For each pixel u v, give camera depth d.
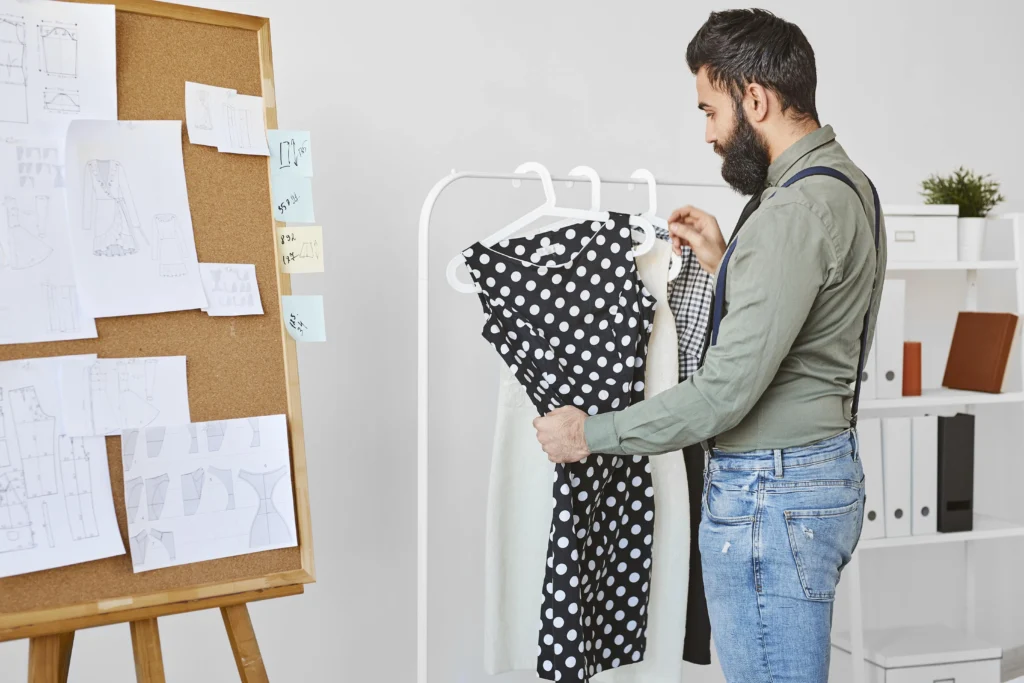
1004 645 2.93
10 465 1.33
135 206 1.43
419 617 1.75
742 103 1.49
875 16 2.71
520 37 2.33
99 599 1.37
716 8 2.54
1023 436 2.91
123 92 1.44
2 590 1.32
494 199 2.33
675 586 1.86
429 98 2.25
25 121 1.36
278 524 1.51
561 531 1.66
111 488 1.40
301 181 1.58
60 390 1.37
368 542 2.27
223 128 1.51
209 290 1.48
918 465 2.44
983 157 2.86
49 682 1.34
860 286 1.41
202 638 2.13
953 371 2.63
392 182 2.23
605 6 2.41
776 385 1.41
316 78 2.14
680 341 1.83
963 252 2.48
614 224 1.69
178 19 1.49
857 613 2.35
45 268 1.37
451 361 2.33
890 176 2.76
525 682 2.45
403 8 2.21
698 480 1.88
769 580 1.42
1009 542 2.94
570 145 2.40
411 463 2.30
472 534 2.38
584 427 1.49
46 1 1.38
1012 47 2.87
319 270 1.59
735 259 1.36
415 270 2.27
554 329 1.71
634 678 1.89
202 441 1.46
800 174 1.42
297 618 2.21
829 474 1.41
